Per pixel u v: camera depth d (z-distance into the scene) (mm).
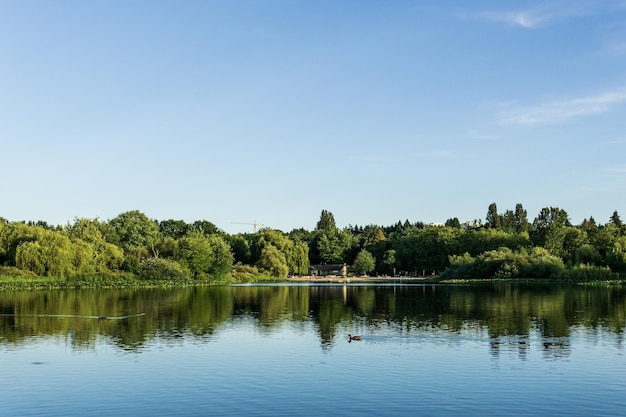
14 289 111000
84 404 29969
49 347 45344
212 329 55406
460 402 30312
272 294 107938
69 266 122750
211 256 165125
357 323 60000
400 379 34938
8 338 49625
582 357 41219
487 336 50594
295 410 28953
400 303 85062
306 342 47719
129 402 30297
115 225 193750
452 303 84000
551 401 30516
